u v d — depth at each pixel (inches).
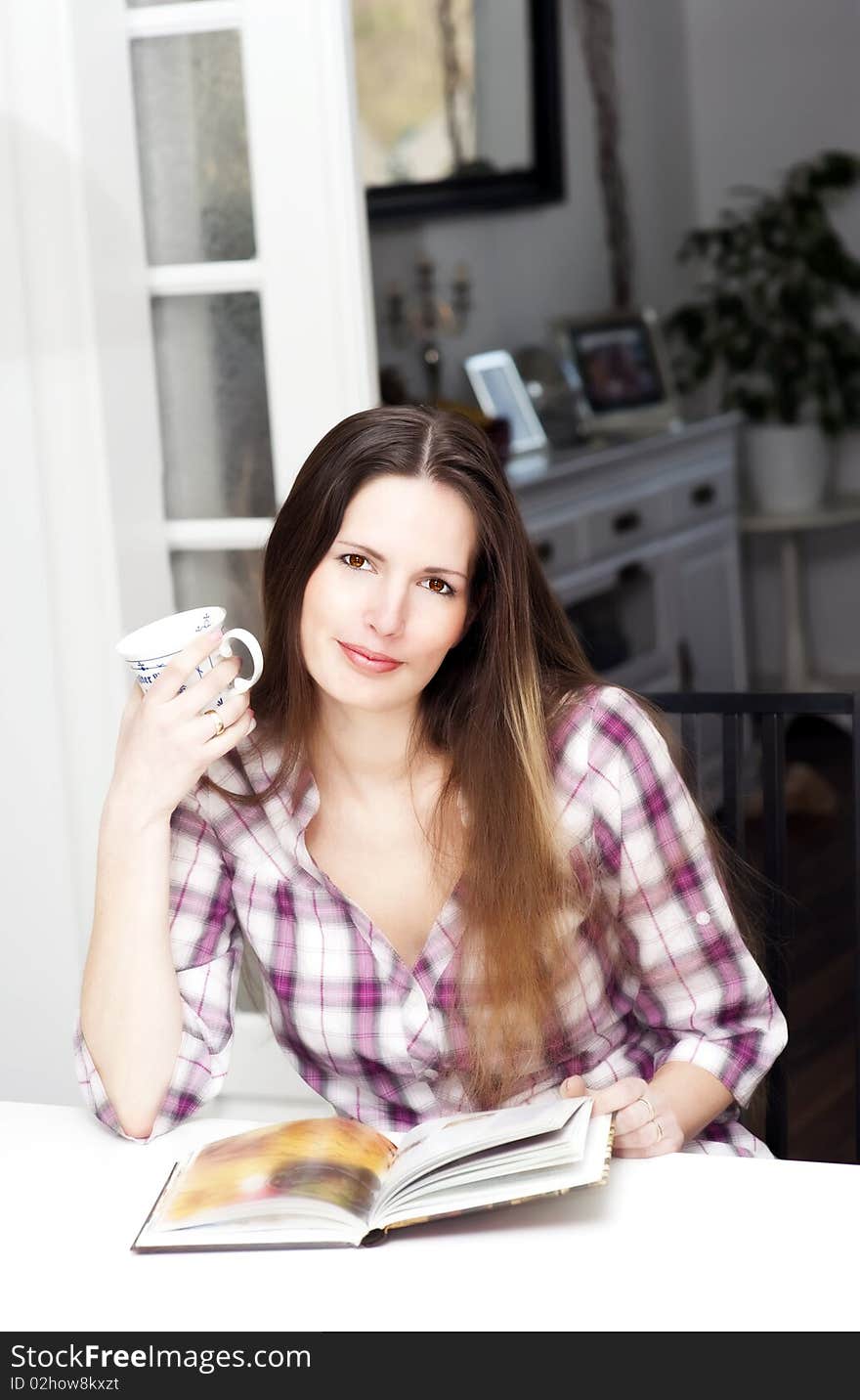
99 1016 51.6
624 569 164.9
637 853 55.1
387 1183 43.4
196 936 55.2
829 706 62.1
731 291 206.8
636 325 191.5
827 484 204.2
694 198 214.8
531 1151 42.2
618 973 58.2
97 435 80.6
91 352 79.9
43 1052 86.0
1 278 79.2
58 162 78.5
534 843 53.4
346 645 51.3
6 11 77.4
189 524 84.4
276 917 55.6
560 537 154.0
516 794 53.5
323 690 54.9
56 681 83.0
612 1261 40.6
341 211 78.6
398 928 56.3
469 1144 42.7
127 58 80.1
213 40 79.1
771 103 205.8
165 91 80.3
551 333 182.1
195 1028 53.4
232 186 80.6
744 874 62.8
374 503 50.8
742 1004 56.0
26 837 84.3
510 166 176.2
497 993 53.2
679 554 175.2
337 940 54.9
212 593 85.7
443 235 169.8
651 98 203.0
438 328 167.8
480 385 168.9
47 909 84.7
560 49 180.9
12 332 79.6
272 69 77.3
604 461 159.2
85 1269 41.8
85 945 85.1
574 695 56.4
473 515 52.0
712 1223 42.4
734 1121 57.2
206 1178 45.0
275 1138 46.6
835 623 211.3
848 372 197.3
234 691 51.3
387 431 51.4
